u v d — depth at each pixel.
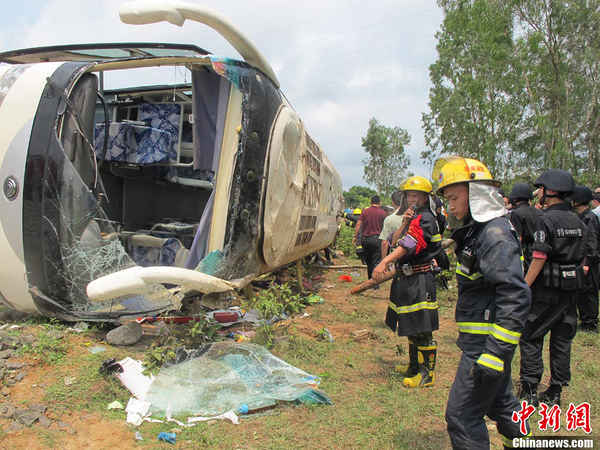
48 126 4.43
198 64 4.88
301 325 6.12
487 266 2.42
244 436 3.19
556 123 24.83
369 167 61.09
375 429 3.45
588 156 27.98
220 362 4.10
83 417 3.26
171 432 3.16
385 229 6.84
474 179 2.56
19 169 4.40
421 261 4.30
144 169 7.38
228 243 4.69
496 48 24.73
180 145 6.54
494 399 2.62
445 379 4.57
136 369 3.87
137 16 4.17
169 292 4.76
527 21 24.41
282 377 4.02
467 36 28.11
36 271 4.51
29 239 4.43
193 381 3.80
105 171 6.79
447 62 29.78
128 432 3.13
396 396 4.05
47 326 4.65
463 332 2.64
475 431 2.50
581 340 6.07
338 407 3.76
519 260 2.41
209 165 5.30
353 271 12.44
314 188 7.42
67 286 4.58
